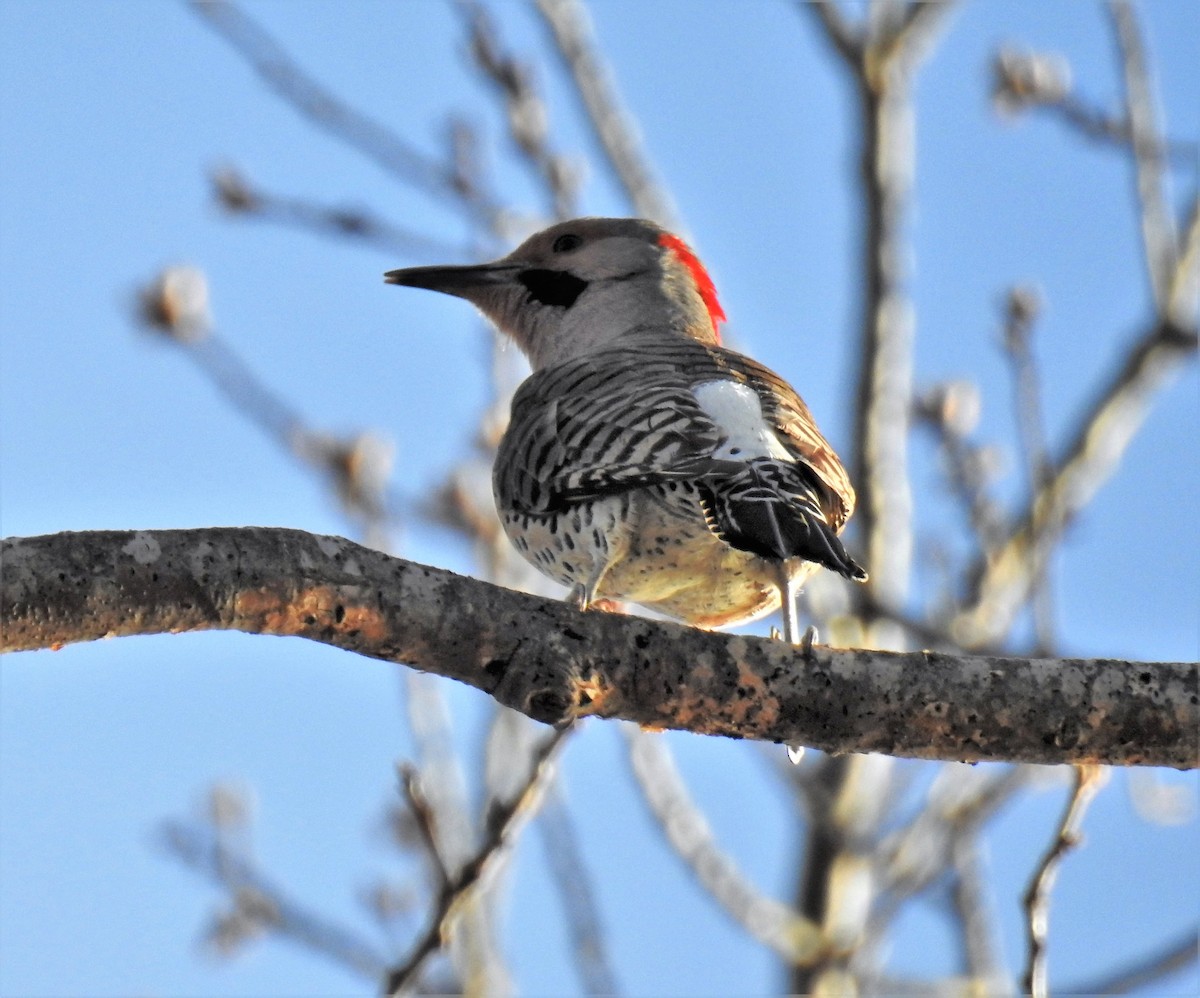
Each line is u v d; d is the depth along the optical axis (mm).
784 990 13547
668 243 12930
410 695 12211
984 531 14719
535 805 8594
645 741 13383
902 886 13305
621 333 12445
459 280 12977
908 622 13844
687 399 9422
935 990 13109
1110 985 11477
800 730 7805
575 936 11977
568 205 14359
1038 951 7961
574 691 7555
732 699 7727
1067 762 7863
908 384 15445
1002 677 7801
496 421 13328
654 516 9195
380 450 13359
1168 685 7801
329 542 7340
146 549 7000
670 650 7695
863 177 15781
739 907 13328
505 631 7527
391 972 8461
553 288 12820
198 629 7121
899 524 14969
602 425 9375
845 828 14219
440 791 11930
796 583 9516
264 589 7129
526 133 14359
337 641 7379
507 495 10102
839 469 9773
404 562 7469
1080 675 7805
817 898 14156
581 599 9562
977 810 13328
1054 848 7961
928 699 7762
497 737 12219
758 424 9305
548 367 10898
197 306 13289
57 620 6844
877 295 15586
